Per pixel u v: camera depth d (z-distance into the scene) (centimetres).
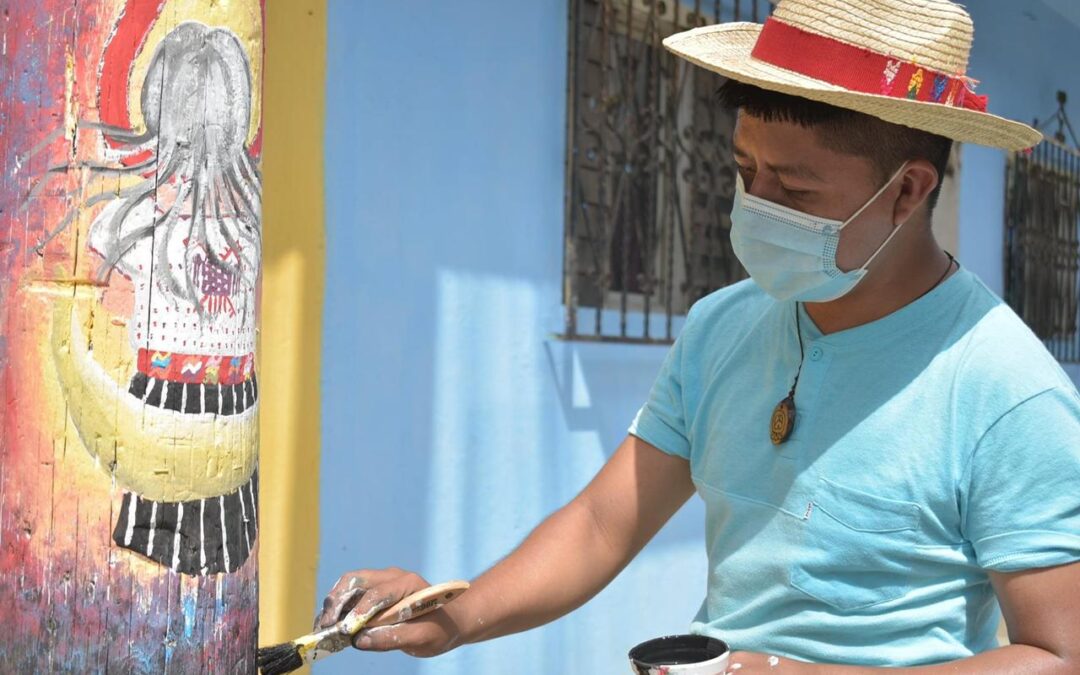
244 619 123
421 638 150
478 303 328
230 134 119
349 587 149
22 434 114
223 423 120
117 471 113
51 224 113
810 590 149
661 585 399
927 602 145
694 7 388
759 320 169
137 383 114
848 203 147
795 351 158
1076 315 729
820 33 148
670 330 384
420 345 311
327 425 288
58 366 113
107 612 114
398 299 305
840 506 147
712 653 137
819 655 149
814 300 154
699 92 412
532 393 346
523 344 342
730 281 429
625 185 374
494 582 167
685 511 409
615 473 180
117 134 112
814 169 146
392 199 302
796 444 153
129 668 114
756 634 156
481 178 328
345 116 290
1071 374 712
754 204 152
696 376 176
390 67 301
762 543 156
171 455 116
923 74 146
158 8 113
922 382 145
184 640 117
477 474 329
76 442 113
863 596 147
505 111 334
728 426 164
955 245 577
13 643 116
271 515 279
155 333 115
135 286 113
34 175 113
